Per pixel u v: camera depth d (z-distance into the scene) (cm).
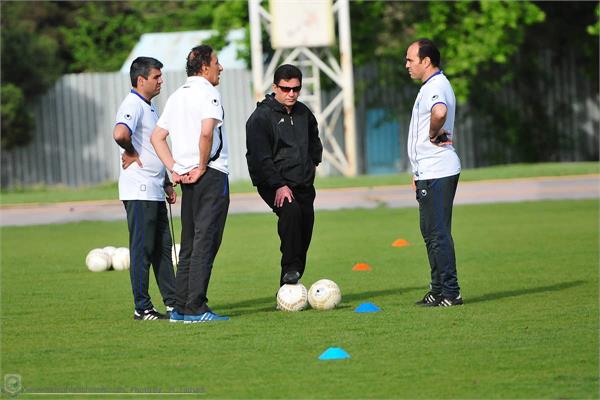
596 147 12362
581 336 2702
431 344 2634
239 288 3812
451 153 3158
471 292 3528
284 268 3297
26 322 3136
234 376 2359
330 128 10238
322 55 10650
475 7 10775
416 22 11112
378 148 12006
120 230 6500
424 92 3138
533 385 2214
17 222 7206
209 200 2994
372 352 2558
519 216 6322
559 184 8175
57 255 5147
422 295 3509
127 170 3105
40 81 11712
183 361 2525
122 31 15212
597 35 11662
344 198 7925
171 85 11656
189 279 3038
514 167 9725
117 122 3062
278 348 2636
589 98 12306
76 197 8519
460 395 2147
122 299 3603
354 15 10838
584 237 5116
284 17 9806
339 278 4000
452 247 3200
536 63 12069
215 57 2998
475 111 12075
